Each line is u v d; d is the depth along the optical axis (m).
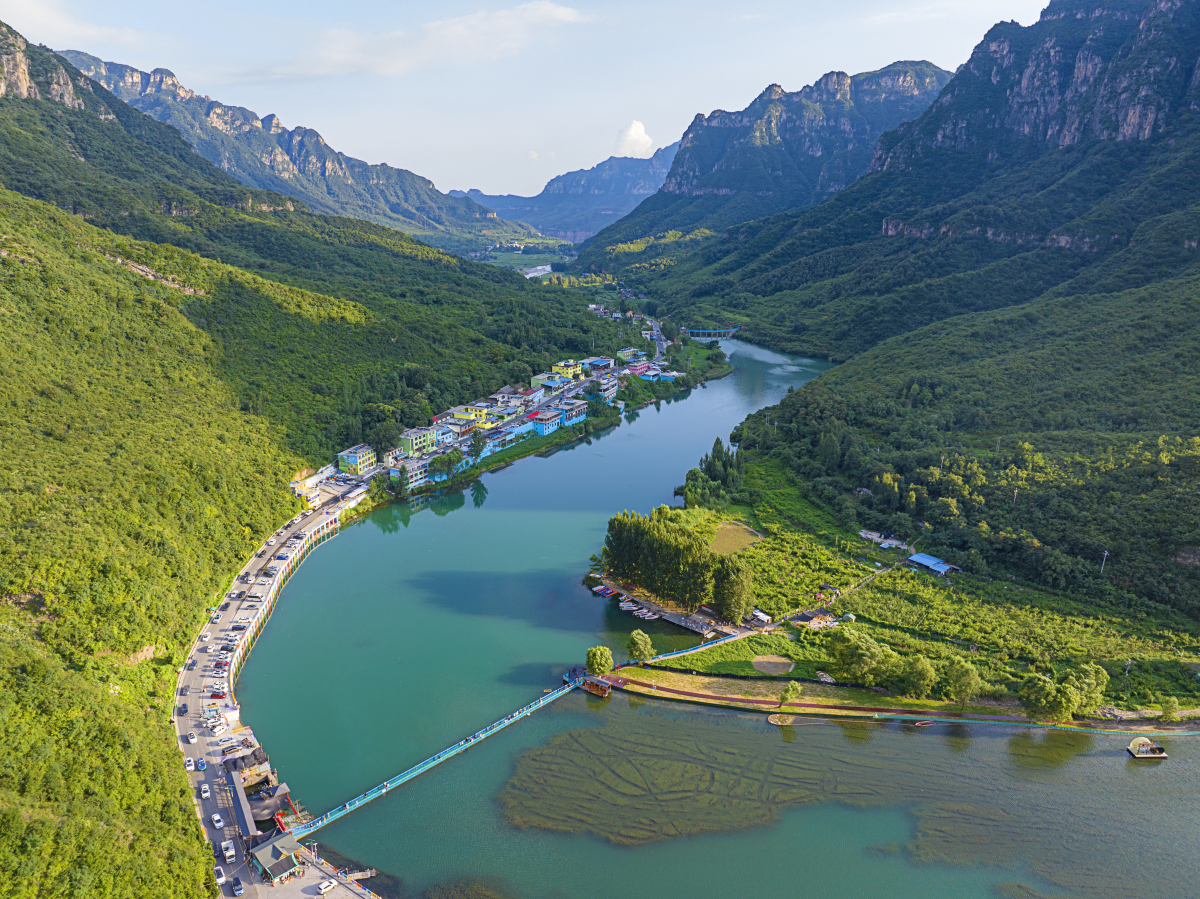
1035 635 184.38
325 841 130.00
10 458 187.50
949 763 149.38
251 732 152.12
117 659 156.25
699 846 129.88
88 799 115.94
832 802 139.50
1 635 137.62
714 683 172.25
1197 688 165.88
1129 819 136.00
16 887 98.94
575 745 154.12
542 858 127.25
